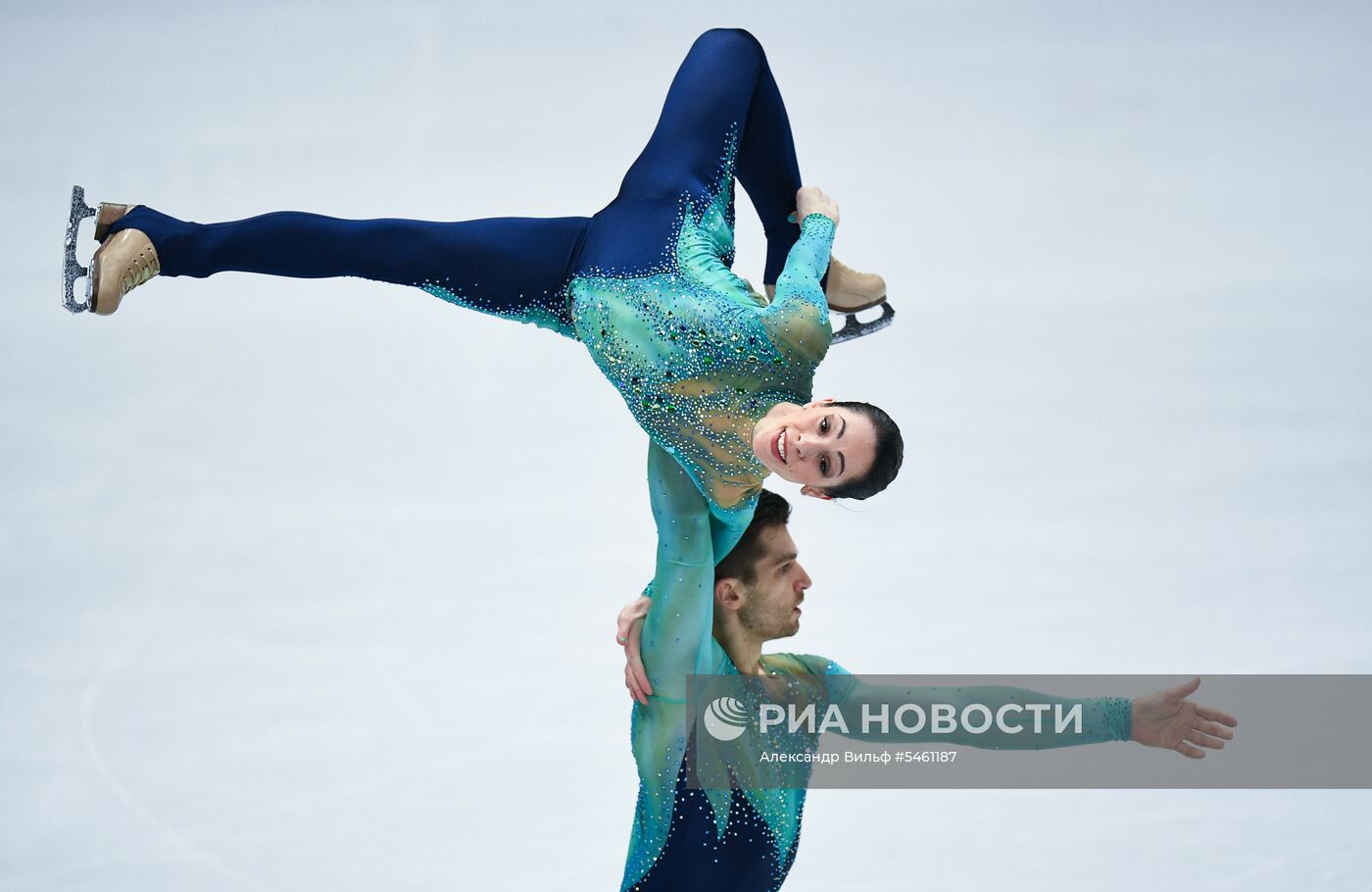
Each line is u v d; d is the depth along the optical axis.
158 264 19.80
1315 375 30.55
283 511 27.67
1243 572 26.67
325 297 32.06
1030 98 36.19
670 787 18.77
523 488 28.17
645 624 18.72
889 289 31.89
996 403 29.81
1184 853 22.27
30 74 36.00
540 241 19.52
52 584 26.47
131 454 28.66
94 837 22.42
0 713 24.41
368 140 34.44
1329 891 21.45
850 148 34.91
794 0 38.16
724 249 19.88
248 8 37.69
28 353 30.48
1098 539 27.33
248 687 24.83
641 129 34.75
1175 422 29.55
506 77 36.03
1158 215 33.94
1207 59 37.41
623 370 18.55
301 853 22.19
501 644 25.47
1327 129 36.06
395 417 29.41
